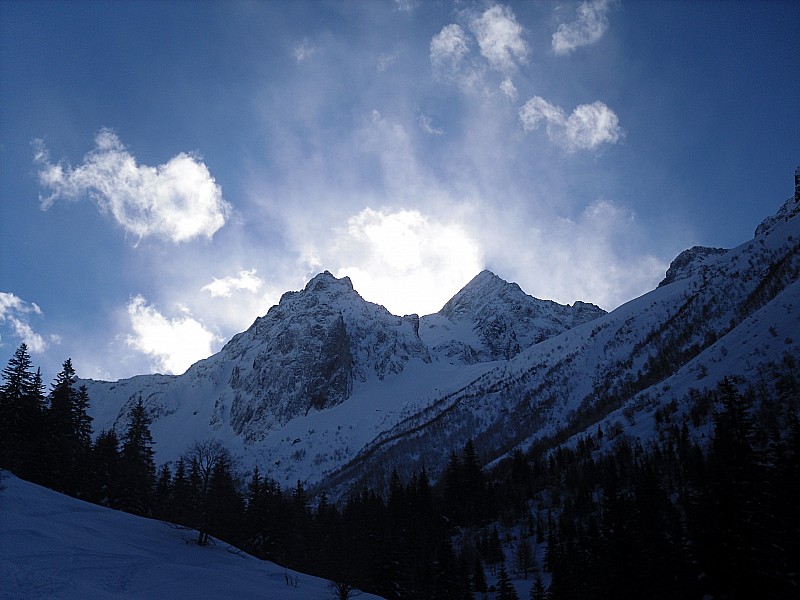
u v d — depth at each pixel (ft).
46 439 289.12
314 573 280.31
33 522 170.91
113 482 289.94
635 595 192.85
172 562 175.63
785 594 152.66
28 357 309.01
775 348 429.38
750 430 186.60
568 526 337.72
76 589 120.26
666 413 454.81
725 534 160.66
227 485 327.26
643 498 252.62
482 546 383.24
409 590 274.16
